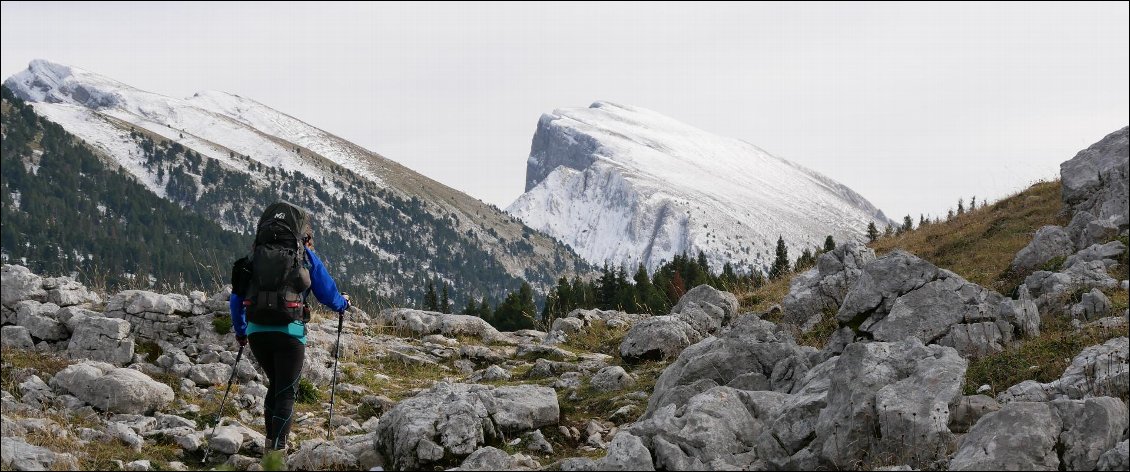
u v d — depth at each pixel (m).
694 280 94.94
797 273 28.11
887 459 7.96
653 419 8.90
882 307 13.06
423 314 20.45
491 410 10.33
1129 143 24.08
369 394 13.89
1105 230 18.17
